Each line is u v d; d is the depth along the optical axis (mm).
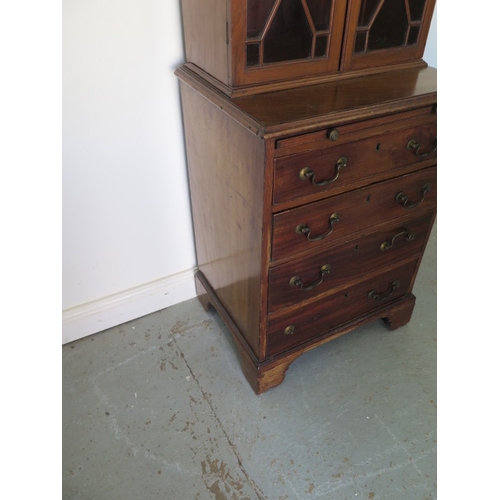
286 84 981
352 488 1096
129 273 1484
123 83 1144
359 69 1063
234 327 1341
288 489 1094
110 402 1295
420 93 982
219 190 1144
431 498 1076
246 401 1299
